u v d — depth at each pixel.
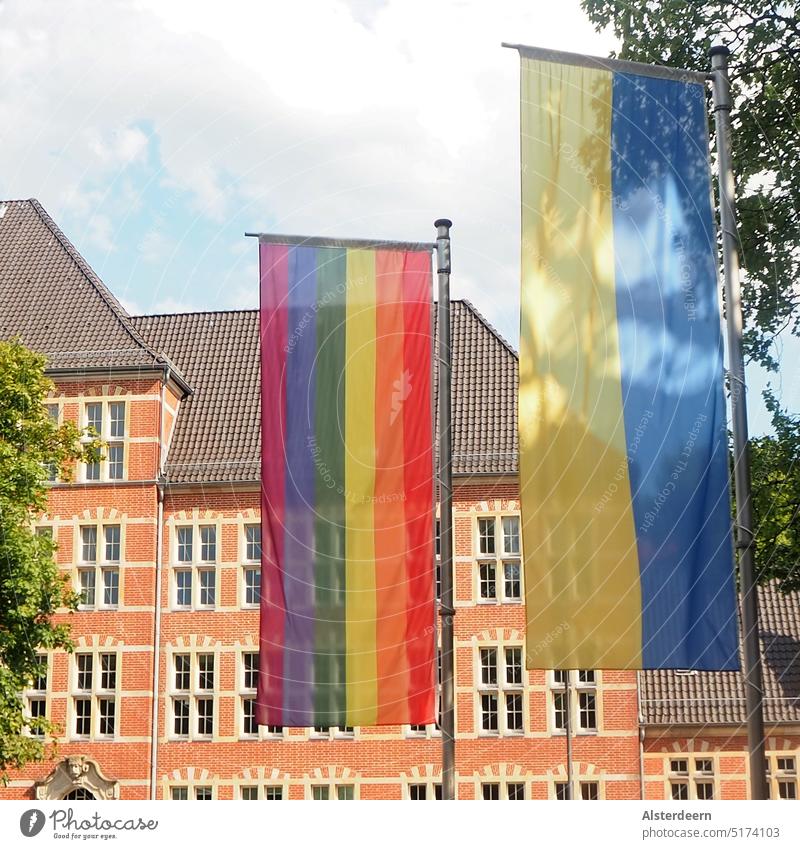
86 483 37.75
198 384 40.44
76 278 40.41
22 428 26.83
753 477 22.44
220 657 36.91
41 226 42.09
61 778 35.94
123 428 38.25
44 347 38.59
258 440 38.66
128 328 38.78
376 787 35.56
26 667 25.97
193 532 37.91
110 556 37.69
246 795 35.91
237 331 41.88
